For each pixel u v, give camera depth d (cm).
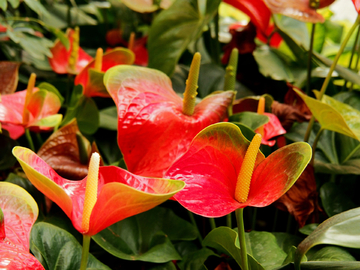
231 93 76
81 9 154
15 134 90
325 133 96
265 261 70
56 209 79
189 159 63
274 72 112
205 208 60
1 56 117
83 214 59
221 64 133
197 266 73
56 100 83
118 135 68
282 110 91
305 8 85
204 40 134
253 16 117
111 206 58
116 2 139
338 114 75
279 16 134
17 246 59
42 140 95
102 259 75
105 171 62
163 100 72
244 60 121
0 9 105
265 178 63
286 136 95
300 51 116
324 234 61
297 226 86
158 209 80
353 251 73
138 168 68
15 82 91
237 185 62
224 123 62
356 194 95
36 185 59
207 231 84
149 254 72
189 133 70
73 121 77
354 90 107
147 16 142
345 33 186
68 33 108
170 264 73
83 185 63
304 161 60
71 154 78
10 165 81
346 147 93
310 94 119
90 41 149
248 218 85
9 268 56
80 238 76
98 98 110
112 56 92
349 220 62
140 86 72
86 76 89
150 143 69
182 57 141
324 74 110
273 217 95
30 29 97
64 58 105
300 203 79
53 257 68
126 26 146
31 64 113
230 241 67
